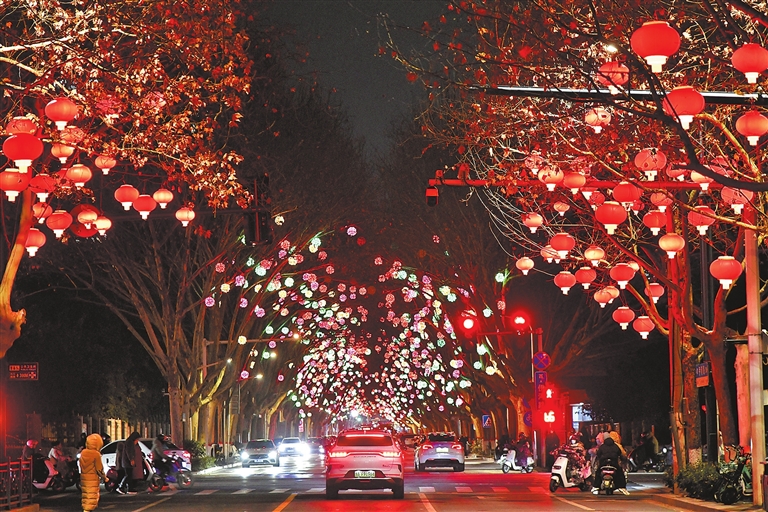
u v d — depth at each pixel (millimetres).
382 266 58156
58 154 19062
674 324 28234
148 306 49031
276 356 72062
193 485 38469
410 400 104375
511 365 55625
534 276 55625
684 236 24844
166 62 25094
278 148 44406
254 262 48719
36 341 49719
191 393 50688
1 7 18844
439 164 51562
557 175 18672
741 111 19797
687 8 17203
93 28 18969
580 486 32281
